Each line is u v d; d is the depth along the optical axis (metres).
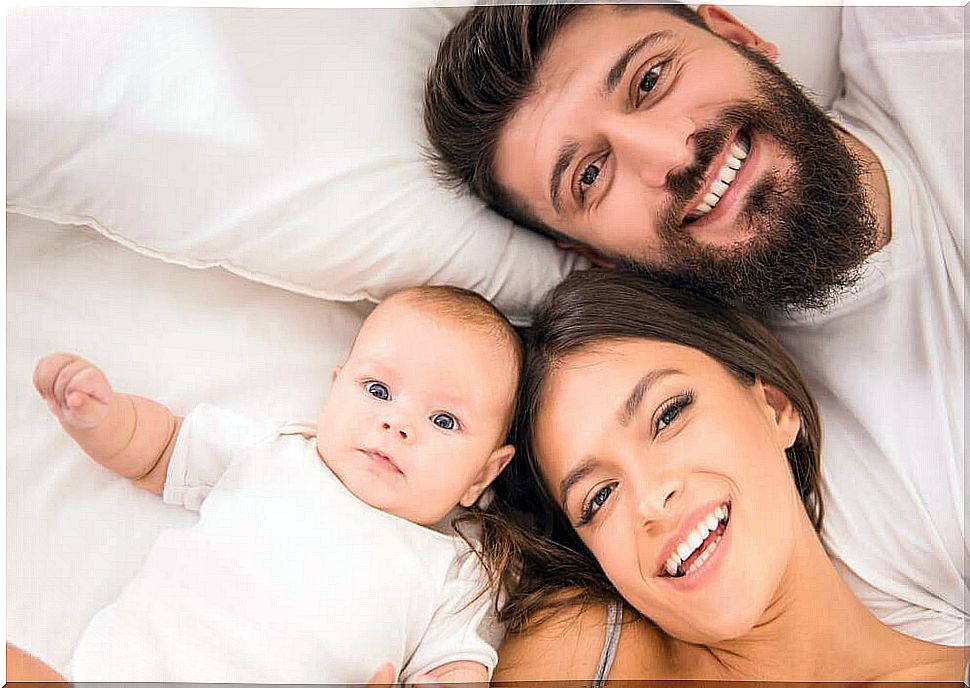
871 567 0.91
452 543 0.85
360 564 0.80
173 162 0.89
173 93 0.89
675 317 0.90
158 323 0.92
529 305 0.98
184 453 0.86
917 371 0.93
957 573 0.90
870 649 0.88
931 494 0.90
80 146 0.88
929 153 0.94
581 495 0.86
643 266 0.95
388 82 0.92
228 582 0.79
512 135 0.92
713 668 0.87
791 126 0.92
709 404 0.86
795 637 0.87
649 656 0.86
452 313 0.87
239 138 0.89
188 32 0.90
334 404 0.86
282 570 0.79
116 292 0.92
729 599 0.83
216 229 0.90
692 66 0.92
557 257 0.99
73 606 0.82
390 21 0.93
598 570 0.89
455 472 0.85
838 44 1.02
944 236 0.94
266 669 0.77
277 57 0.90
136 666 0.75
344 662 0.78
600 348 0.87
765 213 0.92
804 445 0.92
